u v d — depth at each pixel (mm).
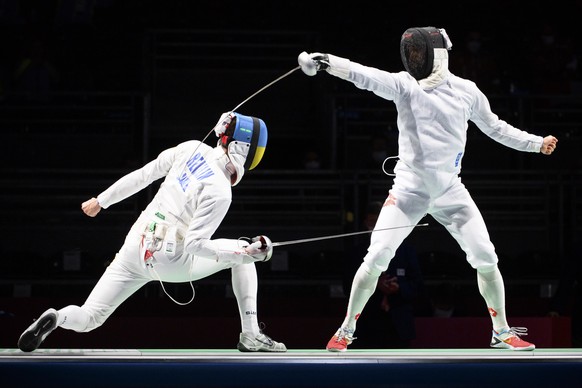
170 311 15156
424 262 17875
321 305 15289
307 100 24484
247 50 25172
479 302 15562
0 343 13695
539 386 8891
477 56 22891
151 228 9414
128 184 9883
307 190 19516
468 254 10289
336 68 9531
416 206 10070
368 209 13117
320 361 8812
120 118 21500
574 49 24781
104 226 18953
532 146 10492
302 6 26688
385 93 9805
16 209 19031
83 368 8633
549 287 18156
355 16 26828
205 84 24406
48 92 20438
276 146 23078
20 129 21234
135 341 13758
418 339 13664
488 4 27078
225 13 26516
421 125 9859
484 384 8844
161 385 8664
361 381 8766
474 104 10266
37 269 17500
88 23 25703
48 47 24531
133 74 24219
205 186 9227
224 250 9078
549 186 19688
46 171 18812
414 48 10016
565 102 22203
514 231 19672
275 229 19109
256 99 24281
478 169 21359
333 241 19109
